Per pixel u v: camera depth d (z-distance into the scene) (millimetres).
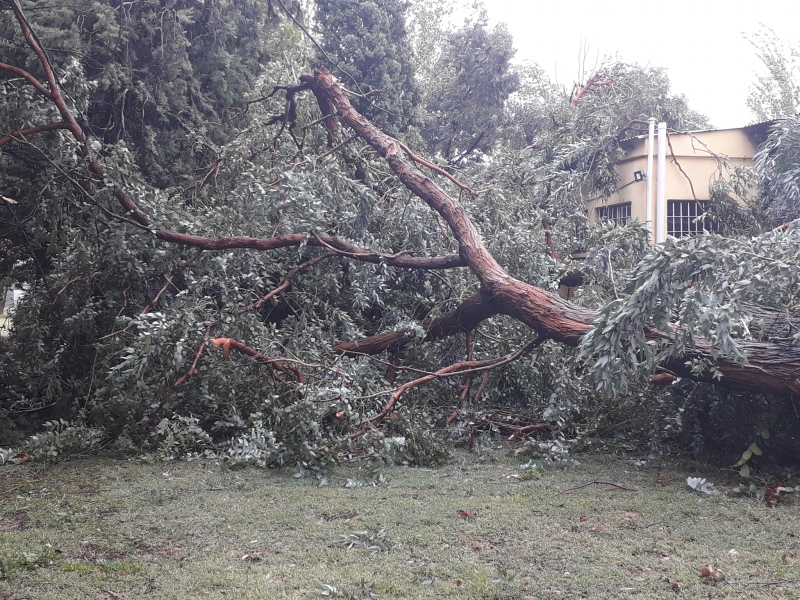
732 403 5688
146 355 6051
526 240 7969
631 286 5773
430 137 19656
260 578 3459
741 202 10844
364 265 7547
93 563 3719
